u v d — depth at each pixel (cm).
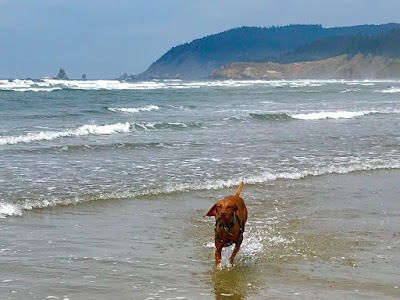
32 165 1416
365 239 834
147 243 800
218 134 2188
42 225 874
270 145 1870
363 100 4975
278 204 1068
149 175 1306
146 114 3162
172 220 937
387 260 734
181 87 8381
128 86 8338
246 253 761
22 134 2053
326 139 2056
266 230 880
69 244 779
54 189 1126
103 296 587
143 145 1819
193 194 1136
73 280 634
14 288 599
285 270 692
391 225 921
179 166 1438
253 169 1412
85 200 1045
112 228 873
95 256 728
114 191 1124
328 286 633
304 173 1377
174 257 739
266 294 605
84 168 1387
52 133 2048
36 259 706
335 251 773
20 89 5809
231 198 745
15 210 950
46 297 577
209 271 686
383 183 1299
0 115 2891
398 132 2312
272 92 6650
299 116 2994
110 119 2798
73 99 4522
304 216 977
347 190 1212
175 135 2144
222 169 1404
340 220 951
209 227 902
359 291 616
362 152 1747
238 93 6238
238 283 643
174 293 603
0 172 1302
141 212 982
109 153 1652
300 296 599
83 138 2011
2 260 695
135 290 609
